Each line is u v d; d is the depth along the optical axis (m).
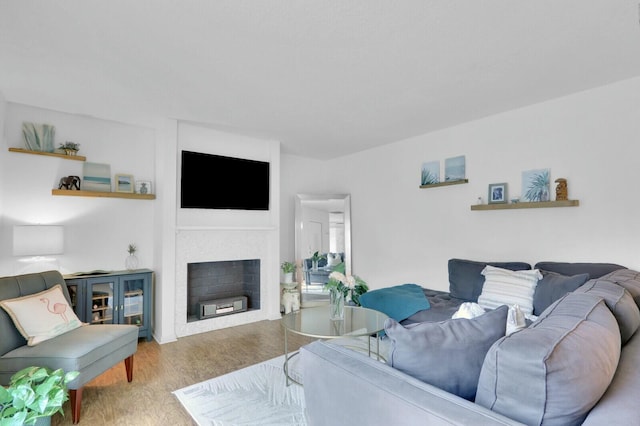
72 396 2.05
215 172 3.89
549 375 0.84
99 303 3.24
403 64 2.33
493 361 0.94
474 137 3.58
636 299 1.79
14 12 1.74
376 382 1.06
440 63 2.32
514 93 2.86
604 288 1.69
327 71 2.42
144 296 3.48
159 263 3.55
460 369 1.11
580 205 2.84
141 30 1.91
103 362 2.26
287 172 5.26
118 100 2.99
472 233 3.60
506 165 3.32
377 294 3.36
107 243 3.58
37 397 1.46
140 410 2.19
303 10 1.73
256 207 4.23
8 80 2.58
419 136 4.15
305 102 3.03
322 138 4.28
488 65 2.35
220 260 3.91
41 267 3.08
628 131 2.60
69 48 2.11
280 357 3.06
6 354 2.07
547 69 2.42
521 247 3.21
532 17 1.80
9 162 3.09
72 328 2.41
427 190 4.06
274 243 4.36
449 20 1.83
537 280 2.69
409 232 4.27
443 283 3.87
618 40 2.04
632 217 2.58
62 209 3.34
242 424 2.05
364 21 1.83
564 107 2.93
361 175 5.00
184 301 3.64
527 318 2.46
